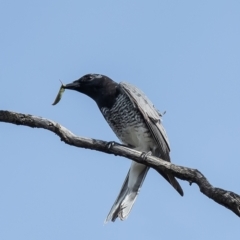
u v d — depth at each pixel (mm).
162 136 12672
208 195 9469
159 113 12883
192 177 10008
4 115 10445
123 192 12445
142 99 12734
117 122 13125
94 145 10766
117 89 13133
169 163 10500
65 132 10641
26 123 10500
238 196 9102
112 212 12164
